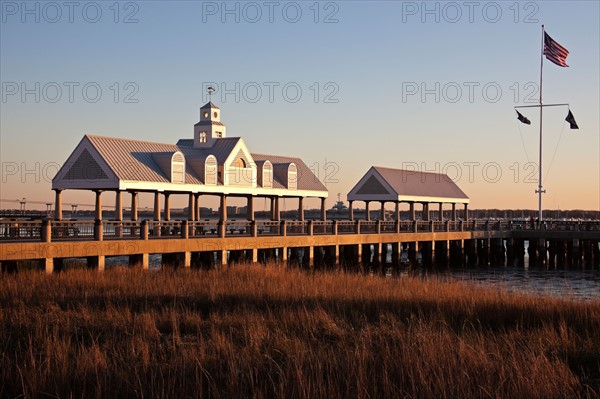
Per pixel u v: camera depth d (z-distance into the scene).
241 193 57.03
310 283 33.03
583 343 21.39
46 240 34.50
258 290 30.25
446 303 27.42
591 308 26.12
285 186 62.47
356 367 17.48
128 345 19.44
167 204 53.41
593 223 71.88
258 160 60.97
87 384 16.52
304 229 54.09
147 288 30.11
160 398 15.52
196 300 28.02
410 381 16.53
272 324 23.38
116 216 47.09
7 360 17.81
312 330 22.84
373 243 59.00
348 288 31.84
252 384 16.23
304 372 16.92
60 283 30.66
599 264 69.38
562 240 72.38
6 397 15.66
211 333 21.48
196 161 53.72
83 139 47.44
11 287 28.67
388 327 23.08
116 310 24.88
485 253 72.75
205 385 16.77
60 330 21.69
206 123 58.62
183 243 41.88
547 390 15.73
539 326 24.20
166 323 23.36
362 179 73.12
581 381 17.88
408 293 29.91
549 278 54.81
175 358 18.05
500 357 18.42
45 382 16.22
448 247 68.31
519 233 73.12
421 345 19.53
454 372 17.03
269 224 50.72
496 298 28.33
